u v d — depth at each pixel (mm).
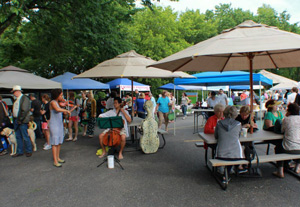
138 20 25688
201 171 4672
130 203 3404
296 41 3205
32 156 6109
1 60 16953
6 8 7293
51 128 5137
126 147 6867
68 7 10945
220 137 3902
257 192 3664
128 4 13516
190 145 6918
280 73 39594
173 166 5016
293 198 3434
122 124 5160
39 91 11641
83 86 10625
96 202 3459
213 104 9602
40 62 17094
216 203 3348
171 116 10531
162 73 6273
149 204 3361
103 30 12203
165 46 24625
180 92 32500
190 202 3393
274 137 4246
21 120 6035
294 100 9914
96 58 14406
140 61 6492
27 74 8047
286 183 3986
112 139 5297
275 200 3389
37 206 3381
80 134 9352
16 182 4312
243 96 15914
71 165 5242
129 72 5844
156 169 4836
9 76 7477
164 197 3568
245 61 5758
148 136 6016
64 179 4406
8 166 5301
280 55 5137
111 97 8219
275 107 5008
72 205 3385
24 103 6078
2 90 10789
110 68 6246
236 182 4066
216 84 10867
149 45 22875
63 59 16047
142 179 4312
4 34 15648
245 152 4016
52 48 14156
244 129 4262
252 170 4398
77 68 18891
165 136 8453
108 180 4297
